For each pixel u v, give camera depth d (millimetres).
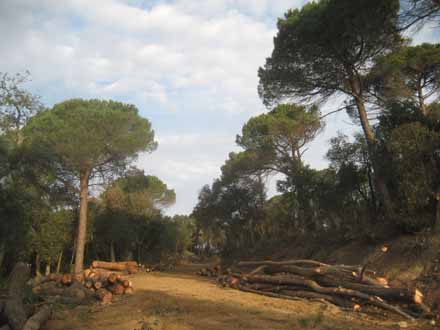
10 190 17344
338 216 20953
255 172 32250
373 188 18734
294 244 24094
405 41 17391
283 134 28312
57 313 9727
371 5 14789
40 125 22969
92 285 13750
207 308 10117
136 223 38750
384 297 9727
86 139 21969
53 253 26828
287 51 19250
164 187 45250
